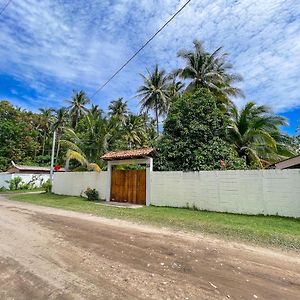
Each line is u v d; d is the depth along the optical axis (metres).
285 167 12.70
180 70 25.16
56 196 20.45
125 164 17.09
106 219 10.23
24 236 7.12
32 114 51.22
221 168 14.97
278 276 4.47
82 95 48.53
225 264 5.03
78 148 21.28
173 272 4.57
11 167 37.94
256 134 18.89
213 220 9.92
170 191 14.15
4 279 4.23
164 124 17.58
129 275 4.39
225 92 24.66
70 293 3.72
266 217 10.64
